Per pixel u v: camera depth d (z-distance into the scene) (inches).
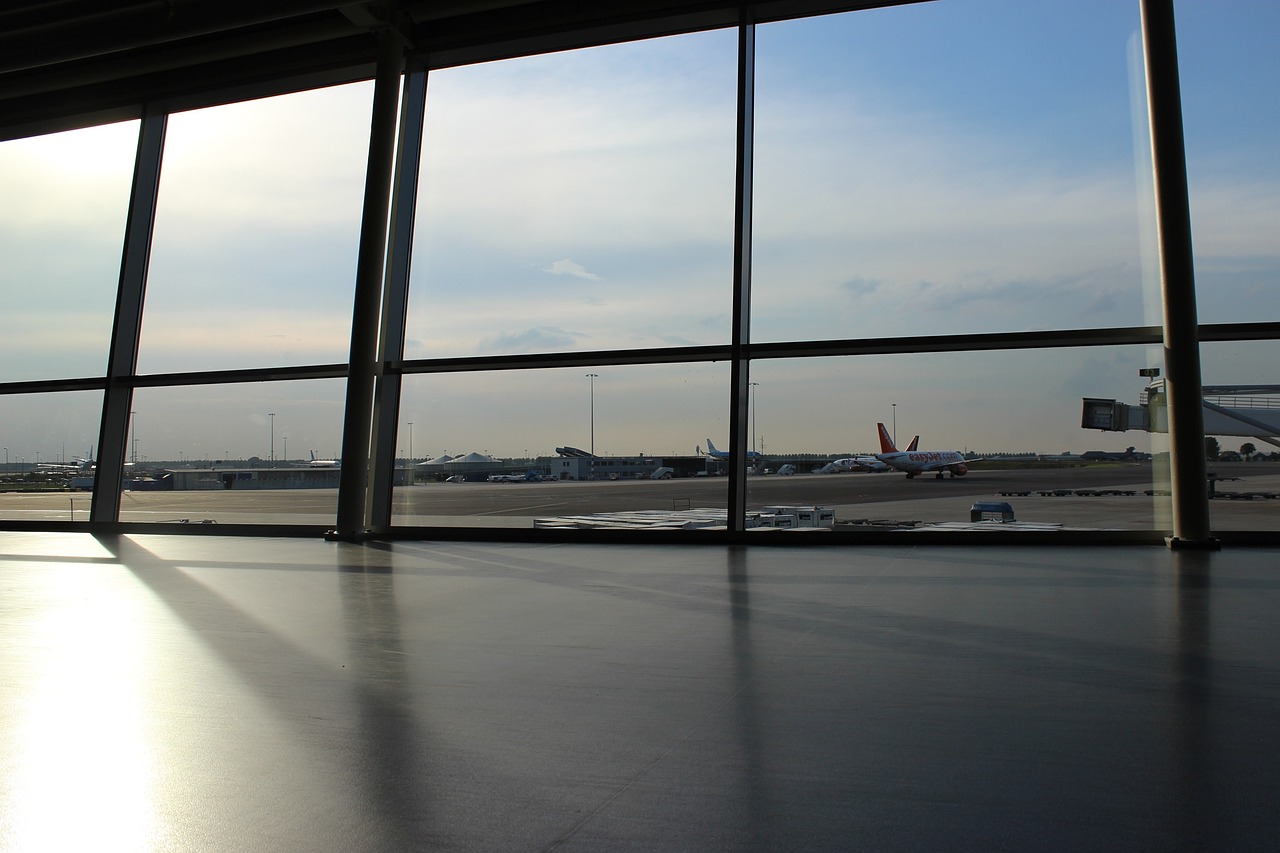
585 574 208.8
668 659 116.2
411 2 307.4
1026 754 75.9
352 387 305.4
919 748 77.8
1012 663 111.4
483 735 83.3
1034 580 187.6
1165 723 84.7
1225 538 249.9
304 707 93.8
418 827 61.6
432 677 107.3
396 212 325.7
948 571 205.2
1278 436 244.7
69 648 126.6
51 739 83.2
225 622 147.6
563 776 71.7
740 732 83.3
